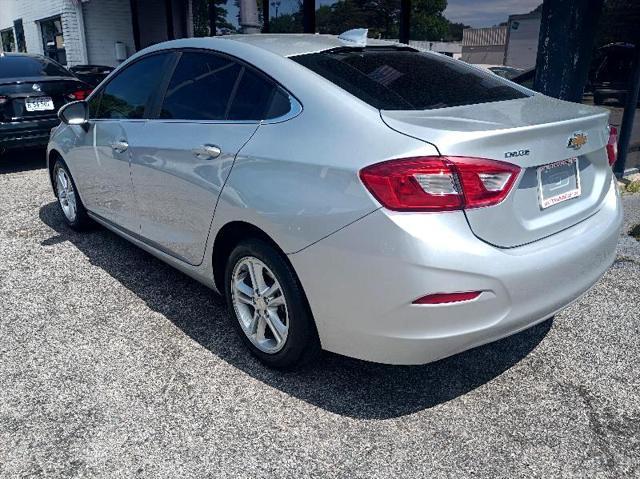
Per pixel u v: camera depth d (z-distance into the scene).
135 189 3.28
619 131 6.32
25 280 3.62
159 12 15.05
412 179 1.93
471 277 1.96
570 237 2.31
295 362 2.50
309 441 2.19
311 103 2.33
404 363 2.15
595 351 2.84
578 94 5.33
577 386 2.55
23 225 4.73
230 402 2.41
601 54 6.18
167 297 3.38
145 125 3.17
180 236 2.98
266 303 2.54
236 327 2.78
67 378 2.56
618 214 2.66
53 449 2.12
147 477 2.00
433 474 2.03
